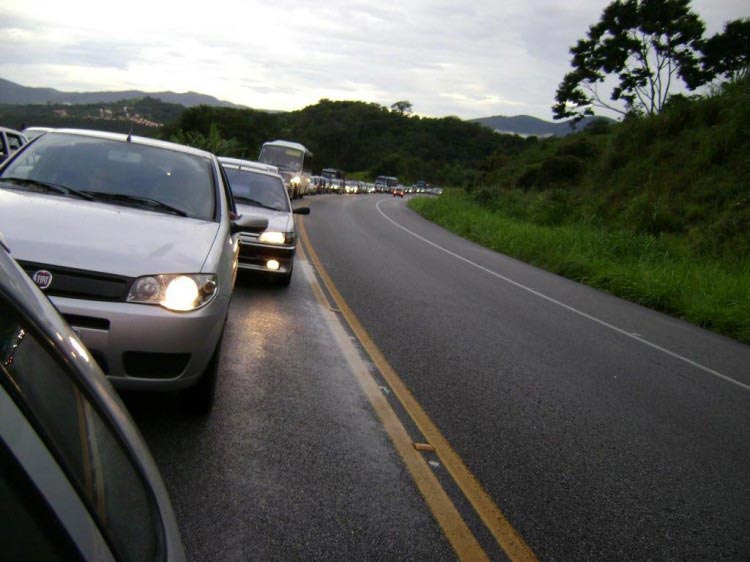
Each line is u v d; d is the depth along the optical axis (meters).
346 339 7.42
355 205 40.56
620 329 10.62
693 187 26.05
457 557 3.31
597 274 16.55
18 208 4.43
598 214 29.23
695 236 22.12
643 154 32.22
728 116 28.16
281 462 4.06
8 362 0.92
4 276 1.01
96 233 4.31
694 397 7.09
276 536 3.24
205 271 4.36
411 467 4.27
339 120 187.75
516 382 6.62
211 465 3.88
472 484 4.16
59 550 0.88
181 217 5.07
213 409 4.75
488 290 12.83
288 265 9.75
